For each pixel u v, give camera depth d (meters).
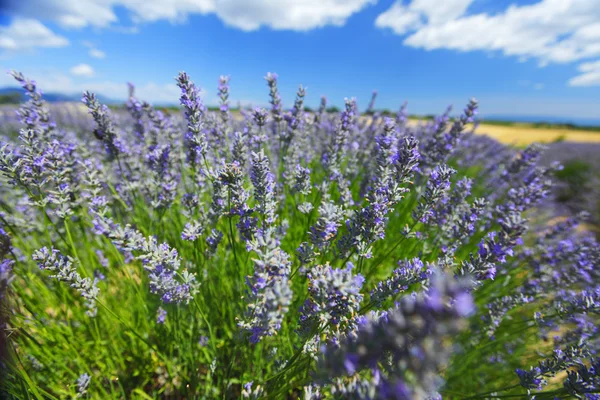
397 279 1.64
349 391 0.92
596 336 2.33
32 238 2.73
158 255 1.53
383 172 2.09
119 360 2.25
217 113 3.17
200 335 2.52
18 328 1.64
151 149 3.14
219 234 2.05
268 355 2.17
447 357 0.72
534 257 3.25
